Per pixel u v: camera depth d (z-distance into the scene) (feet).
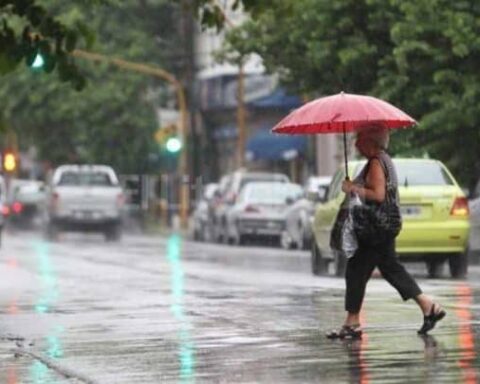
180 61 475.72
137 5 466.70
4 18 105.09
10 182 508.12
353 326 106.01
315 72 269.03
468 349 97.55
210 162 491.72
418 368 88.53
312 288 160.35
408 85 249.34
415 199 177.47
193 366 92.79
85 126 467.52
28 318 129.29
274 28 270.05
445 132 244.83
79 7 416.67
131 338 110.32
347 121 104.27
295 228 295.69
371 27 255.70
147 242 353.51
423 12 243.60
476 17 243.40
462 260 180.55
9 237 402.31
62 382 88.17
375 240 104.37
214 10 120.26
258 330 113.70
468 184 250.16
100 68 461.37
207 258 250.16
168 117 493.36
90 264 228.63
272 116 453.99
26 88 463.01
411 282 106.22
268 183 323.98
